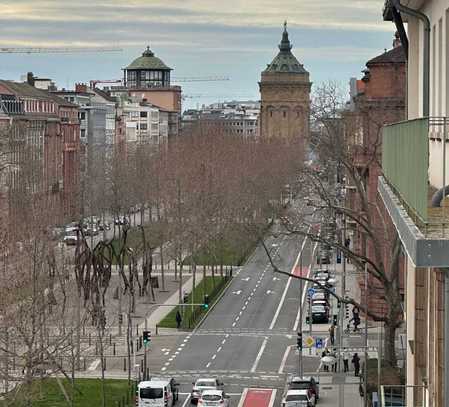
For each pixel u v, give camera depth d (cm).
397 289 17550
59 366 15738
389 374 16600
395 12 6675
